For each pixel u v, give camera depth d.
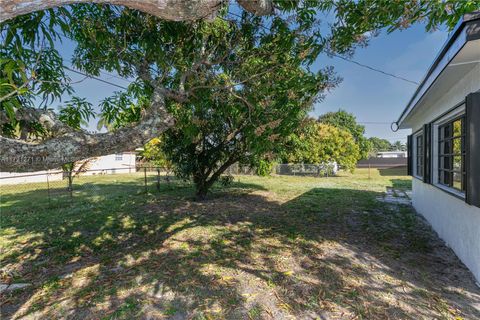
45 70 2.48
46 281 2.95
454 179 3.80
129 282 2.84
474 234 2.87
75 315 2.30
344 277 2.87
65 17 2.37
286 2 2.79
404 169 24.97
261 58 3.68
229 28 3.58
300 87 3.28
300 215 5.74
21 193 9.90
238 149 6.96
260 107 3.43
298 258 3.40
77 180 14.07
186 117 4.09
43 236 4.58
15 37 2.06
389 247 3.79
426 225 4.95
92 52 3.01
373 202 7.27
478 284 2.70
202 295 2.54
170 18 1.47
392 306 2.32
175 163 7.43
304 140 8.47
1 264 3.45
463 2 2.36
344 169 17.38
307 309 2.29
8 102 1.36
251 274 2.95
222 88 3.25
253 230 4.65
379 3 2.62
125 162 23.41
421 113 5.36
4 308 2.45
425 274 2.94
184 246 3.90
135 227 4.95
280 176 15.59
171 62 3.48
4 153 1.46
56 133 2.05
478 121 2.60
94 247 3.99
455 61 2.53
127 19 2.92
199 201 7.43
